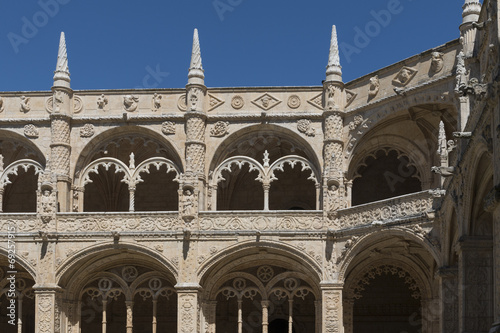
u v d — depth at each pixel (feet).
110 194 171.42
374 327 163.84
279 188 169.27
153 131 146.72
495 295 67.36
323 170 142.61
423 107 134.62
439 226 116.98
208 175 145.59
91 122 147.84
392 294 164.14
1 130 148.97
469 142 82.79
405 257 143.54
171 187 172.35
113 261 147.95
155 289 149.89
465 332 92.63
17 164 146.51
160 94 147.64
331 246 137.59
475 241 92.73
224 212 140.36
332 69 143.64
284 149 164.25
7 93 149.69
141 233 140.36
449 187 102.94
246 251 141.18
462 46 120.16
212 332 144.66
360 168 165.48
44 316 139.64
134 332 169.48
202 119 144.97
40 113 148.97
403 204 124.26
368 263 145.48
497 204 65.67
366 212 131.95
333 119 142.20
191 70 146.00
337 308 135.54
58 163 144.97
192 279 138.72
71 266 141.38
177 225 140.67
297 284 146.51
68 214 142.10
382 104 137.59
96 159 162.40
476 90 72.64
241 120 146.20
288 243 138.62
